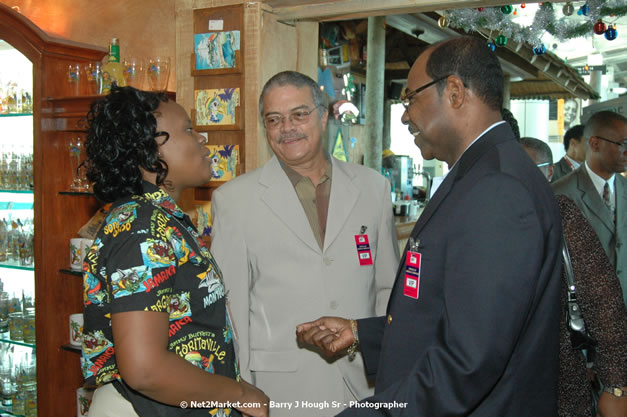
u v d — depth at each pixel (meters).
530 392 1.02
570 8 2.83
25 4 3.34
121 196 1.19
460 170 1.08
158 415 1.17
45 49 2.57
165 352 1.07
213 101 2.53
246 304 1.79
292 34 2.60
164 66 2.62
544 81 7.13
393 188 4.64
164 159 1.26
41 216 2.62
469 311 0.93
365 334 1.50
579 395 1.33
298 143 1.77
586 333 1.32
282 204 1.82
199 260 1.21
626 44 6.23
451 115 1.13
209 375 1.17
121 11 3.05
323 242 1.84
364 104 4.23
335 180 1.89
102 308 1.16
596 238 1.34
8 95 2.85
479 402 0.95
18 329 2.86
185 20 2.63
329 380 1.76
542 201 1.01
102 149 1.17
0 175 2.88
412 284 1.12
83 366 1.25
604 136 2.70
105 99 1.19
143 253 1.08
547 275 1.00
